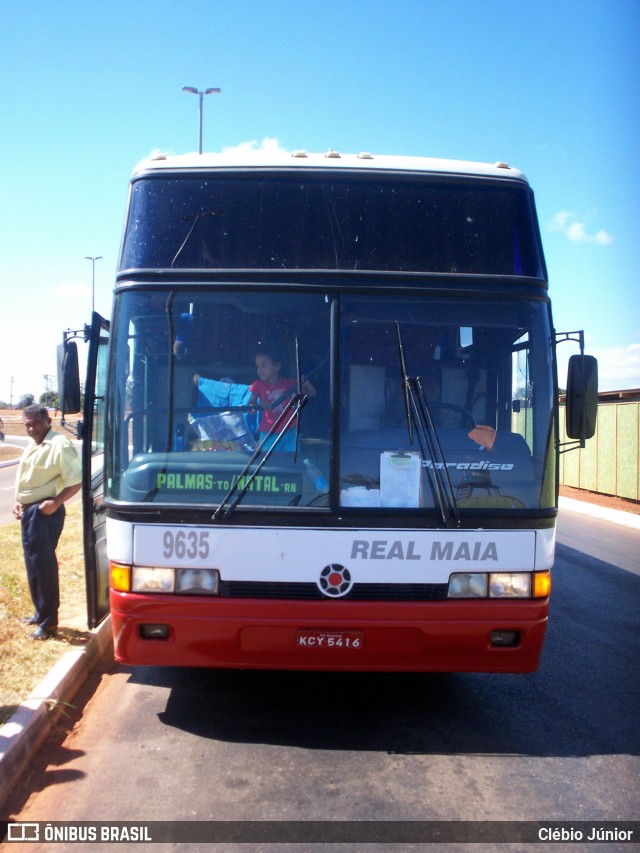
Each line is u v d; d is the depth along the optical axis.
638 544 13.06
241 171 4.94
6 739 4.16
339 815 3.83
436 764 4.43
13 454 44.03
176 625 4.48
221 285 4.71
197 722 4.95
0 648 5.66
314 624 4.44
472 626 4.48
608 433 20.34
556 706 5.39
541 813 3.90
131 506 4.52
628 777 4.32
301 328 4.69
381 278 4.75
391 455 4.57
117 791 4.04
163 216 4.88
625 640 7.12
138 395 4.68
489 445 4.67
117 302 4.77
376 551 4.48
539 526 4.59
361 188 4.93
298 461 4.54
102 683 5.61
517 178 5.04
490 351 4.76
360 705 5.31
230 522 4.48
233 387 4.67
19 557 9.04
